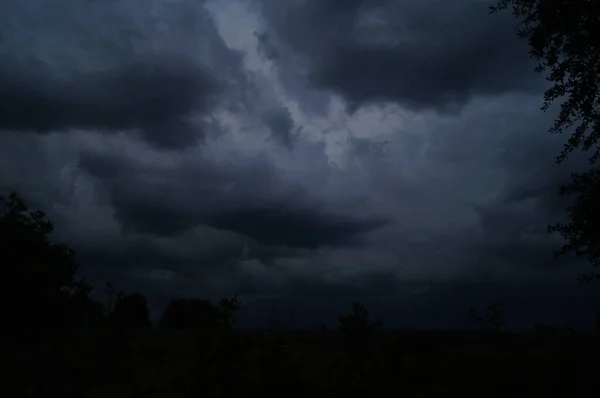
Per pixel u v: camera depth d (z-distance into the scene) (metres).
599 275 11.61
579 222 11.57
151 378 14.55
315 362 14.91
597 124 10.60
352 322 14.35
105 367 15.29
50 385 14.05
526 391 12.45
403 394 12.31
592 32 9.95
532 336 17.73
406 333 17.91
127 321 17.55
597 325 17.22
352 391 12.31
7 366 15.52
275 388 11.96
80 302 21.84
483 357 14.84
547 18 10.18
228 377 11.95
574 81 10.45
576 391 12.17
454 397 12.08
